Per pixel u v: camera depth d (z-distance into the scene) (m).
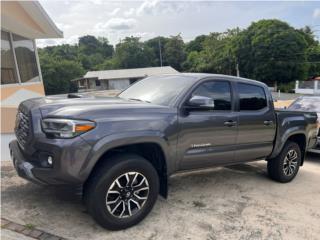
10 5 7.99
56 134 2.78
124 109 3.17
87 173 2.83
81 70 66.19
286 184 5.23
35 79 12.09
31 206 3.51
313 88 45.75
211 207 3.96
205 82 3.96
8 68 9.48
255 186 4.95
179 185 4.73
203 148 3.81
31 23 9.52
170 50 85.38
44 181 2.83
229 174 5.50
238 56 59.41
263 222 3.67
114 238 3.02
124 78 61.50
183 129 3.54
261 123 4.54
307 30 64.81
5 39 9.47
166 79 4.27
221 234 3.30
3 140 6.04
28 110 3.11
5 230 2.93
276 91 52.38
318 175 6.04
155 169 3.43
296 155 5.37
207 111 3.86
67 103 3.15
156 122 3.28
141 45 86.44
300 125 5.27
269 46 54.72
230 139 4.12
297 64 53.91
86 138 2.80
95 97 3.91
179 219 3.55
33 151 2.93
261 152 4.69
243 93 4.39
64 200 3.71
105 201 2.98
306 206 4.29
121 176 3.06
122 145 3.01
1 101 8.33
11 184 4.09
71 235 3.00
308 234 3.48
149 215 3.58
